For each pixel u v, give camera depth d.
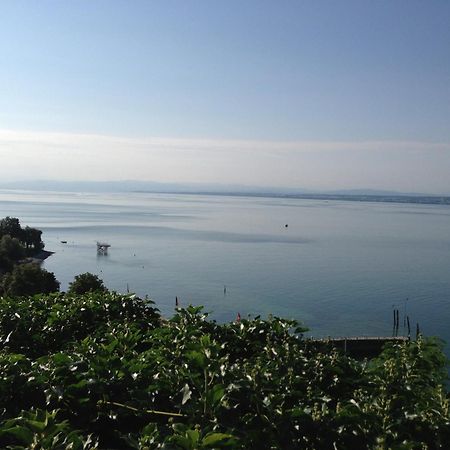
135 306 12.62
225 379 7.22
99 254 151.50
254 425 6.41
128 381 7.60
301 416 6.43
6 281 58.72
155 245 178.00
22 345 10.92
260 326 10.25
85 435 7.27
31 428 5.49
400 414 6.62
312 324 73.69
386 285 104.88
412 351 8.95
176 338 9.12
